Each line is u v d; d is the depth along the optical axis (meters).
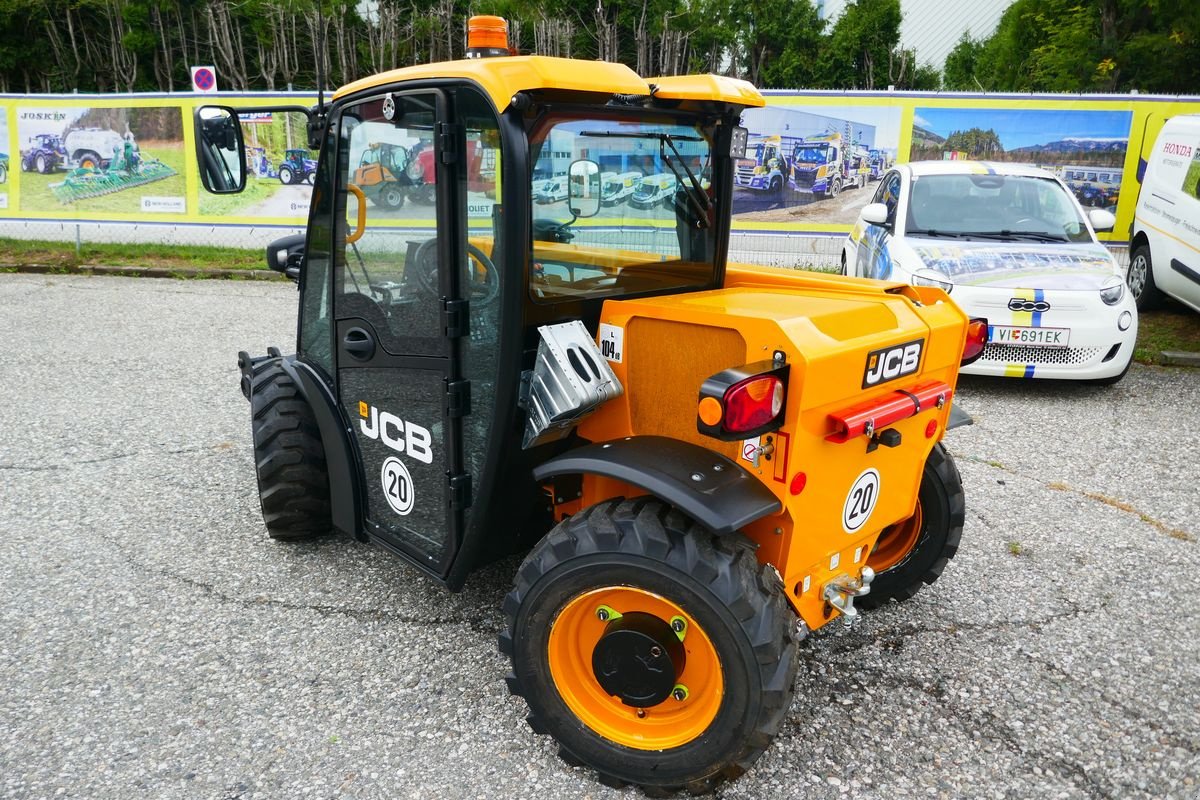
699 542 2.20
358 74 20.59
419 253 2.68
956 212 7.36
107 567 3.73
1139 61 16.02
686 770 2.31
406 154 2.63
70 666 3.01
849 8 21.14
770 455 2.27
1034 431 5.68
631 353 2.58
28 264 11.20
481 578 3.65
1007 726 2.76
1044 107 10.06
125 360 7.08
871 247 7.70
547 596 2.36
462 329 2.62
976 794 2.46
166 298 9.72
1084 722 2.78
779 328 2.21
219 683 2.93
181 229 12.10
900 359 2.56
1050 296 6.24
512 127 2.29
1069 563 3.87
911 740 2.68
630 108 2.58
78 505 4.35
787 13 20.84
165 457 5.01
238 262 11.55
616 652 2.33
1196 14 14.59
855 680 2.99
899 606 3.48
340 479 3.38
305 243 3.34
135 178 11.98
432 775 2.50
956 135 10.38
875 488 2.71
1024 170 7.75
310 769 2.52
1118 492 4.69
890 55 20.66
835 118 10.55
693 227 3.00
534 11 17.45
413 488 3.01
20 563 3.75
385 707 2.81
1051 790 2.48
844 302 2.68
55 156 12.02
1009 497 4.60
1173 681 3.01
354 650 3.13
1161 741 2.70
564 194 2.53
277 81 20.84
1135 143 9.95
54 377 6.57
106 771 2.50
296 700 2.84
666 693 2.30
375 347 2.98
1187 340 8.07
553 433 2.56
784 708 2.18
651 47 18.05
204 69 11.48
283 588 3.56
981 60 25.50
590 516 2.35
